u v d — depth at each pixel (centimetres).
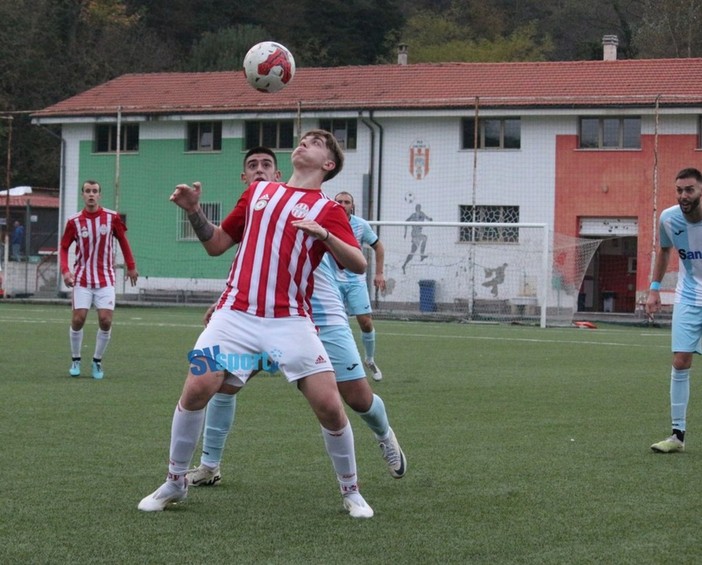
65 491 762
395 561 589
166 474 829
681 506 743
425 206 4541
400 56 5338
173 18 7906
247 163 830
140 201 4928
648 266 4203
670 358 2125
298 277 690
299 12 7869
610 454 961
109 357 1953
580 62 4812
